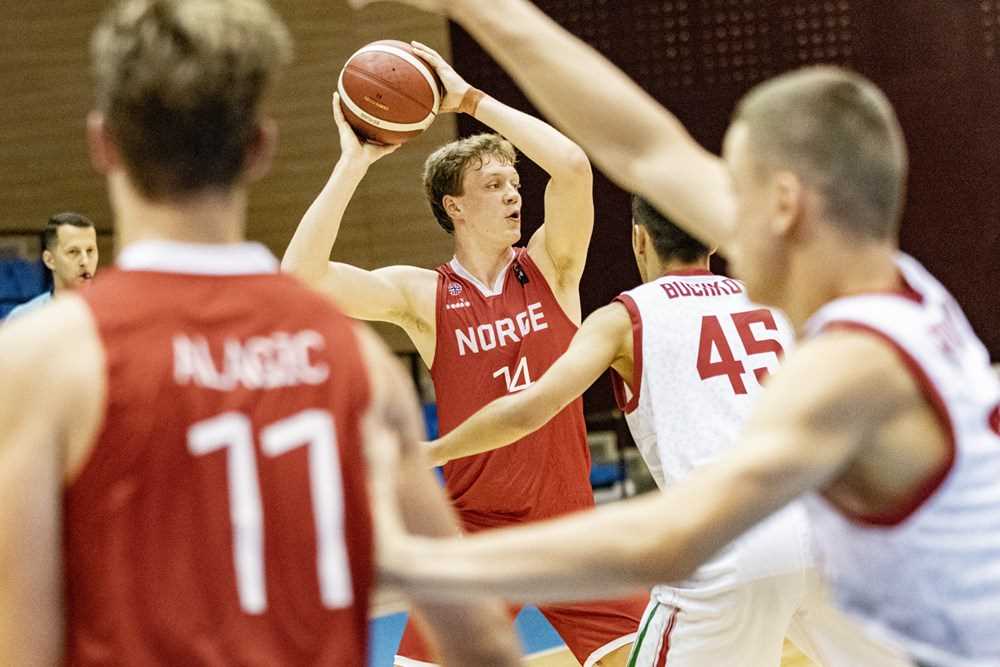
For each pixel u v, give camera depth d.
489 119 9.14
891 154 3.76
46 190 26.70
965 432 3.62
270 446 3.43
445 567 3.48
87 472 3.25
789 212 3.74
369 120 8.84
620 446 23.33
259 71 3.51
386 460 3.64
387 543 3.54
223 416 3.38
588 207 9.56
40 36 26.70
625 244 25.48
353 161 8.95
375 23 26.59
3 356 3.27
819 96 3.76
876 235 3.78
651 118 4.61
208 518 3.32
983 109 25.31
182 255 3.48
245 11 3.55
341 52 26.81
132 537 3.25
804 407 3.48
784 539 7.21
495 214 9.95
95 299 3.37
